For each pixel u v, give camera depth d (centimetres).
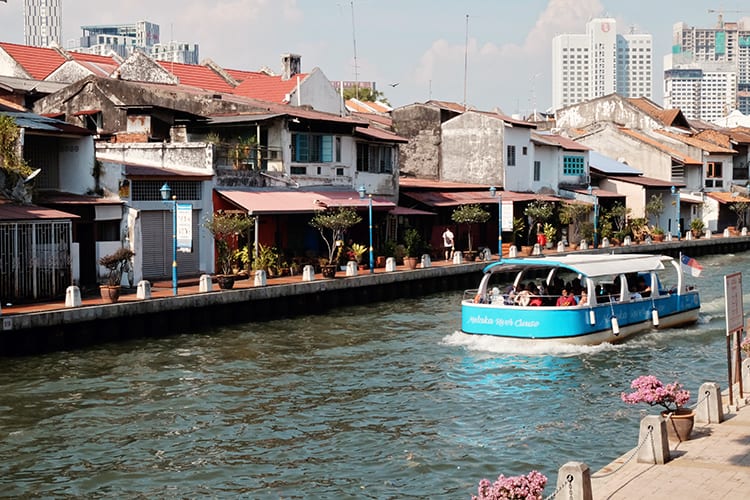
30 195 2858
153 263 3238
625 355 2380
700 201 6944
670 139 7319
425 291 3797
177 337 2606
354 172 4344
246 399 1908
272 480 1421
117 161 3494
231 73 6544
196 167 3447
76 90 4162
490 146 5369
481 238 5128
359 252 3806
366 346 2502
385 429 1692
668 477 1170
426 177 5597
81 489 1387
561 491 1052
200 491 1377
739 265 5219
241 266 3441
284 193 3791
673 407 1593
